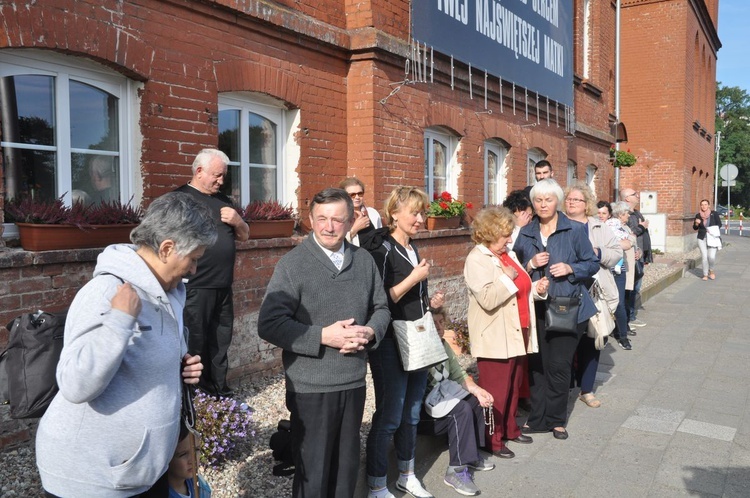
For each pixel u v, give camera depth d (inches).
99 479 84.2
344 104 271.6
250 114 237.6
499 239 176.2
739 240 1208.2
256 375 223.5
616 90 610.2
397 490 159.6
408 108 294.5
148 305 87.8
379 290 131.2
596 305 218.7
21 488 136.2
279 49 235.6
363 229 204.2
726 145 2689.5
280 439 140.5
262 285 224.5
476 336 181.8
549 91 438.6
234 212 182.7
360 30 266.4
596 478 169.8
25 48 158.6
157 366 87.8
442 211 319.0
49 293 158.1
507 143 406.0
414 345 143.6
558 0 448.5
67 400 79.7
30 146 167.3
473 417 166.7
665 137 838.5
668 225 844.0
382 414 146.3
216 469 152.1
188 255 89.7
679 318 394.6
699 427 207.5
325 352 119.3
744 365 285.1
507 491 162.4
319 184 259.6
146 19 185.3
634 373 273.0
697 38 941.8
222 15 209.5
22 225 155.3
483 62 343.9
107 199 186.7
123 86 187.6
